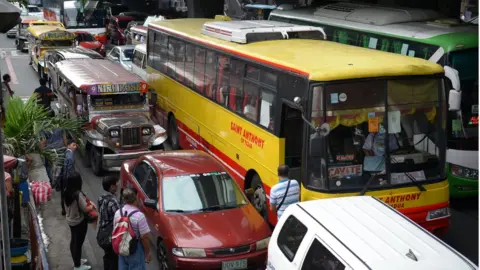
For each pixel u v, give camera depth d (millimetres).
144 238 8391
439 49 12797
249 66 11984
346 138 9812
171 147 17906
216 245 9297
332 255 6648
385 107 9891
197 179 10539
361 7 16609
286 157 11336
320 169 9766
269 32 13203
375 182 9906
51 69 21672
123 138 14734
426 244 6684
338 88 9695
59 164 11883
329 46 12273
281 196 9570
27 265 9469
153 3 46125
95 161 15219
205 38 14578
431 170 10195
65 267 10195
